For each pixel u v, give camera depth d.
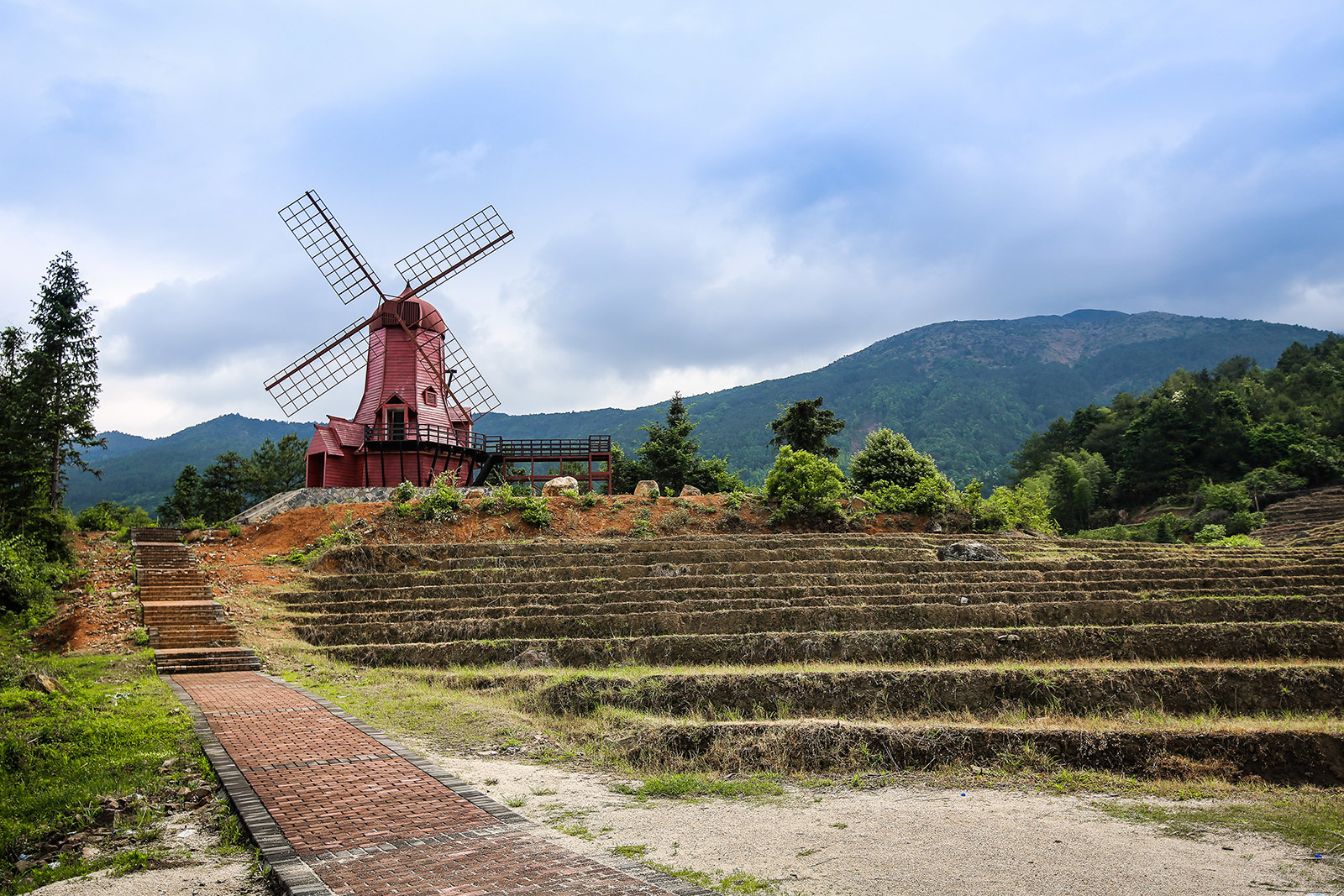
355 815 9.09
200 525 35.25
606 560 29.77
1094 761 12.35
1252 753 12.30
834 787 11.55
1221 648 19.66
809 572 28.66
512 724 14.77
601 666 20.20
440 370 44.62
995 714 15.93
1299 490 68.19
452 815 9.17
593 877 7.33
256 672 19.97
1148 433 81.12
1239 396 91.12
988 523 38.84
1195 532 64.12
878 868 7.96
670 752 12.98
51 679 15.98
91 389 45.78
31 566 26.52
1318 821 9.70
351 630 23.20
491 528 34.06
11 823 8.98
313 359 45.56
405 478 41.78
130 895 7.21
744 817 9.88
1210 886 7.53
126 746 12.10
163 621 23.41
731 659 20.25
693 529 36.22
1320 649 19.42
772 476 38.16
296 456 69.50
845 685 16.34
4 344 40.12
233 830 8.91
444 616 23.89
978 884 7.52
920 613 22.48
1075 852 8.48
